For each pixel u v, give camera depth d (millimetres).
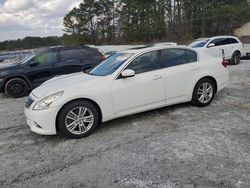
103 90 4754
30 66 8922
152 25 52531
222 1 48969
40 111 4438
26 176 3510
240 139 4219
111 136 4637
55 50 9312
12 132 5203
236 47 13578
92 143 4402
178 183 3141
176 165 3531
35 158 4008
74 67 9352
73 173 3510
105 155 3945
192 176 3258
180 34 48469
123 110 4992
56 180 3373
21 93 8883
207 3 48969
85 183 3266
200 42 13516
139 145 4199
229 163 3502
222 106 5980
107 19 67062
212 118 5230
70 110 4535
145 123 5141
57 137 4762
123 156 3873
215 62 6145
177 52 5684
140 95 5102
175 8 50812
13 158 4059
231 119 5129
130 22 57438
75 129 4645
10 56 28469
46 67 9031
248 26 46594
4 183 3373
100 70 5391
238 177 3184
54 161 3869
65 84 4820
